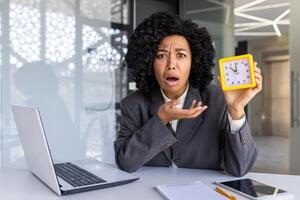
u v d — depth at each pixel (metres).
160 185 0.78
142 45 1.03
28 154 0.87
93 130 2.99
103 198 0.71
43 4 2.65
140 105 1.09
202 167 1.02
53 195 0.73
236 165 0.90
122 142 1.03
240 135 0.88
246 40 5.47
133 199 0.70
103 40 3.04
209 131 1.02
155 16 1.05
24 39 2.56
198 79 1.10
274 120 6.94
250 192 0.72
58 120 2.76
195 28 1.04
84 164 1.05
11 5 2.48
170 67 0.96
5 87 2.46
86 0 2.92
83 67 2.91
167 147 0.97
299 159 2.67
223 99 1.05
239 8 3.57
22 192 0.76
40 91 2.66
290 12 2.73
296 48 2.69
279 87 6.79
